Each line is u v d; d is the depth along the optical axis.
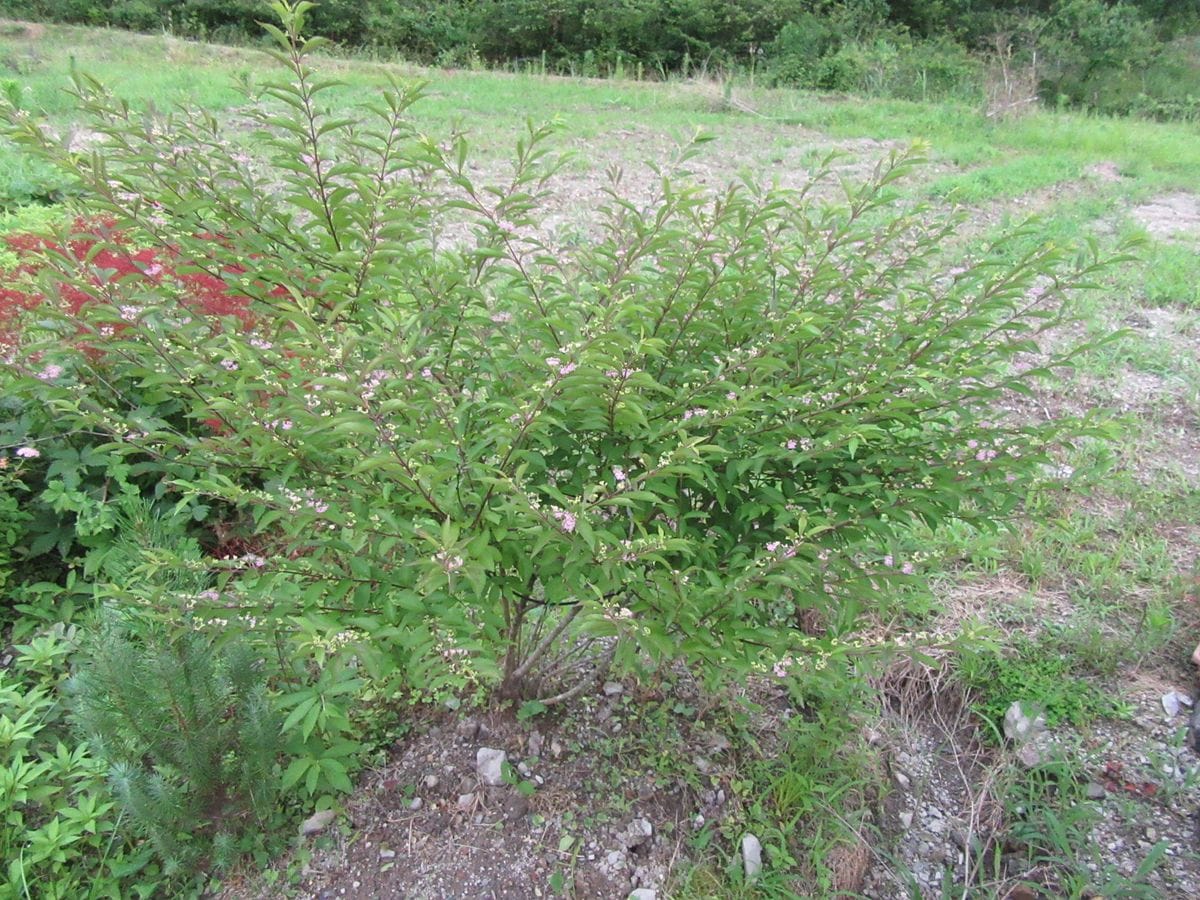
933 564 2.36
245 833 2.38
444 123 9.03
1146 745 2.82
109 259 2.74
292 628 2.09
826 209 2.51
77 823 2.25
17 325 2.57
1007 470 2.25
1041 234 6.11
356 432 1.77
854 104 11.88
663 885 2.38
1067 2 17.14
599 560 1.86
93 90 2.30
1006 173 8.07
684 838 2.50
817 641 2.13
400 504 2.00
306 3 1.98
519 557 1.98
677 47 16.36
